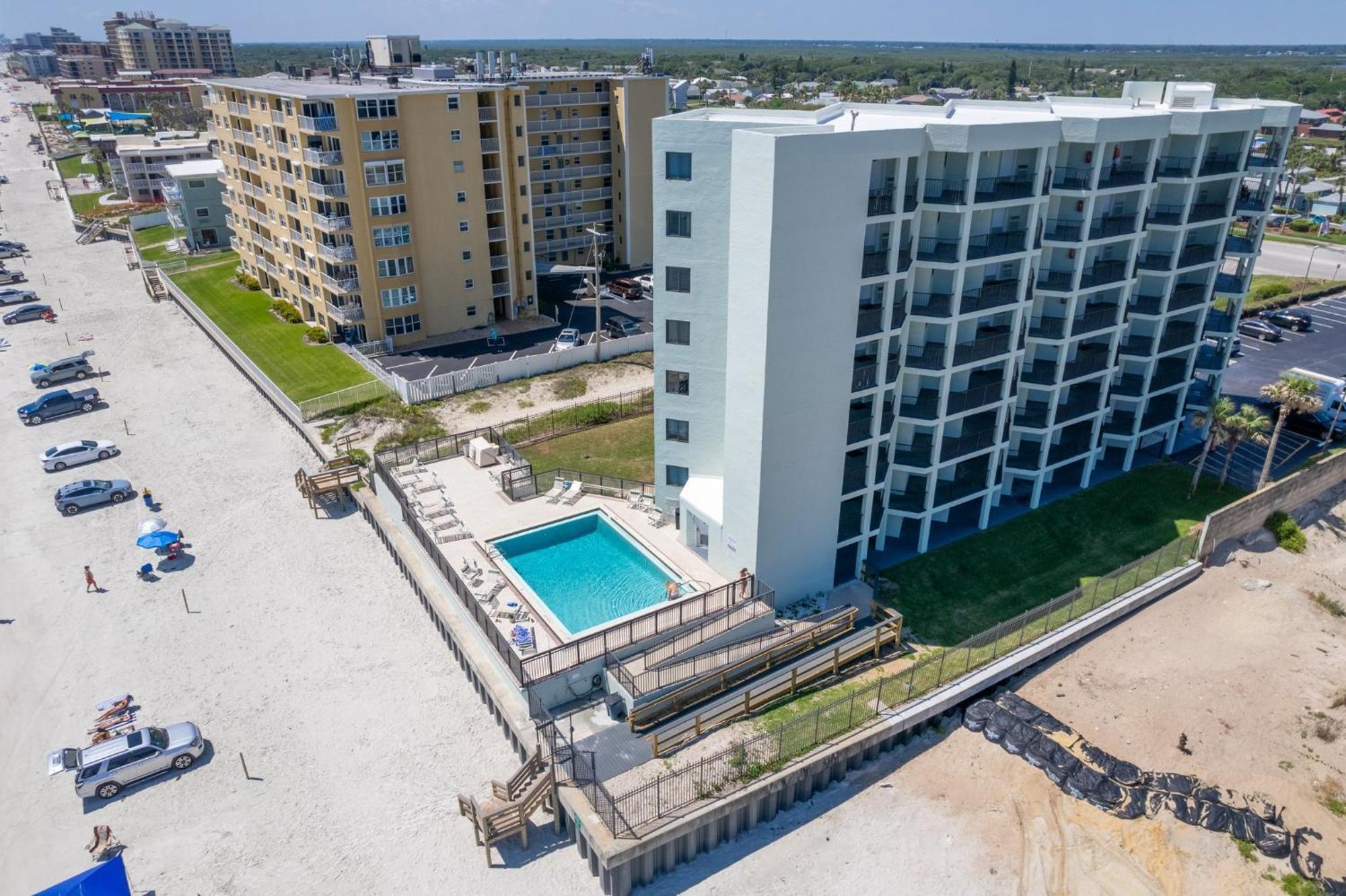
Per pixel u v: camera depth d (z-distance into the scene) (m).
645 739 32.97
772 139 31.89
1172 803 31.61
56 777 32.59
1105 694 37.25
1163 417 53.62
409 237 71.94
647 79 94.50
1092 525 47.94
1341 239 111.50
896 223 36.59
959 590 42.59
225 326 79.56
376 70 90.19
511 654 33.59
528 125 91.31
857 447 39.88
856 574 43.44
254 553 46.44
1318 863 29.89
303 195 71.50
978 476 46.56
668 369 42.12
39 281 99.25
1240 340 73.88
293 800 31.53
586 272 96.88
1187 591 44.19
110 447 57.22
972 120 43.00
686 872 29.55
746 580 38.81
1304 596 44.12
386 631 40.34
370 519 49.06
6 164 176.25
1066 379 47.03
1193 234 50.69
